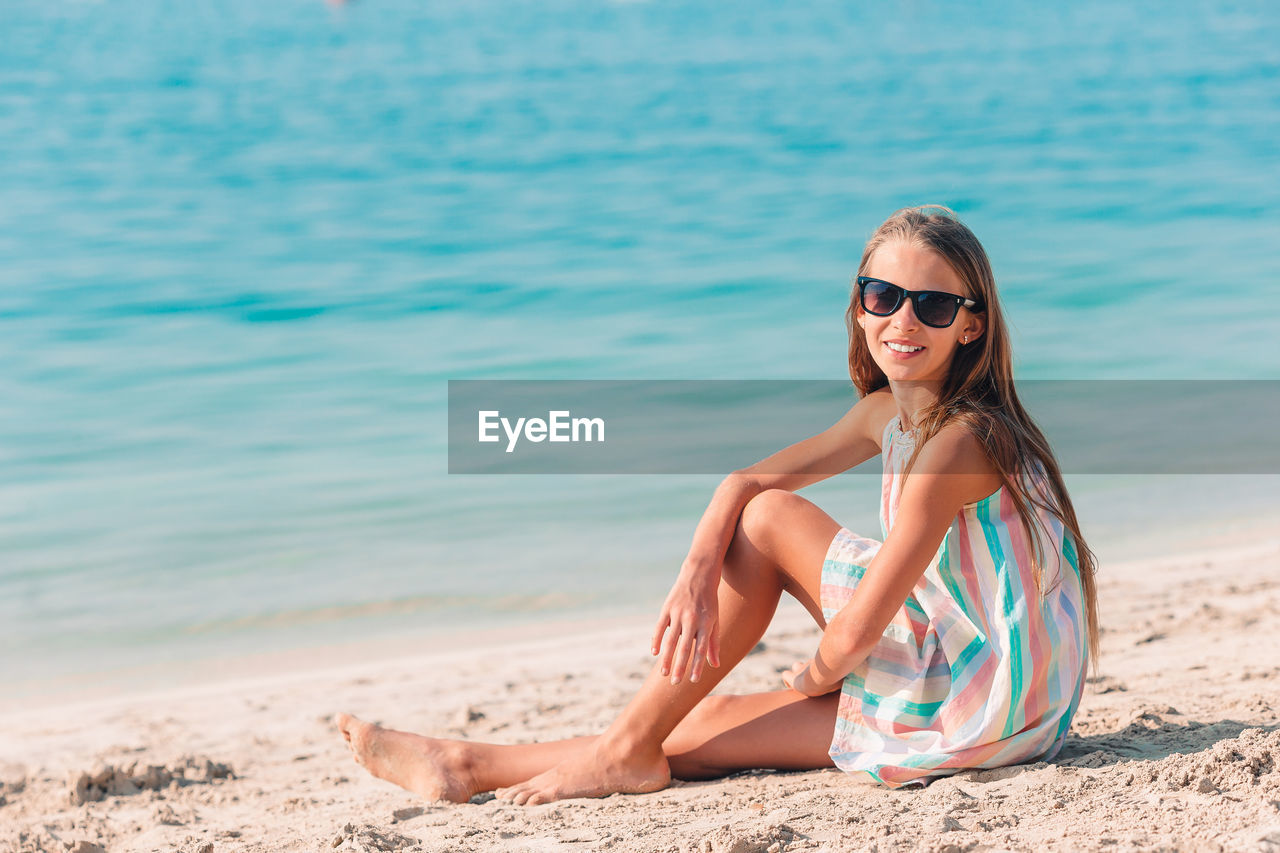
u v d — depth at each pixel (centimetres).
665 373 1117
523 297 1469
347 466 875
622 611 611
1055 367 1061
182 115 3077
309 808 334
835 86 3578
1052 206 1966
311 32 5684
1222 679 382
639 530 730
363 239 1839
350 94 3481
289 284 1566
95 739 458
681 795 278
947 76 3766
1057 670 259
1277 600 512
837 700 288
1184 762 245
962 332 263
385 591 652
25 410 1038
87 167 2436
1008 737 257
